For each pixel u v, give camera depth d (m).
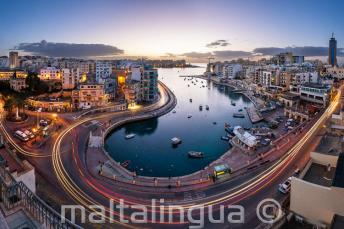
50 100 134.38
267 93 188.75
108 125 110.00
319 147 45.00
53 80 179.38
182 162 83.62
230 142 96.31
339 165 35.47
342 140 47.41
